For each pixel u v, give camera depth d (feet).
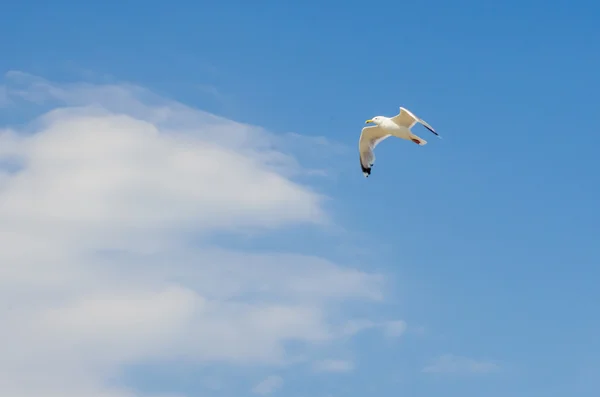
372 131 111.55
